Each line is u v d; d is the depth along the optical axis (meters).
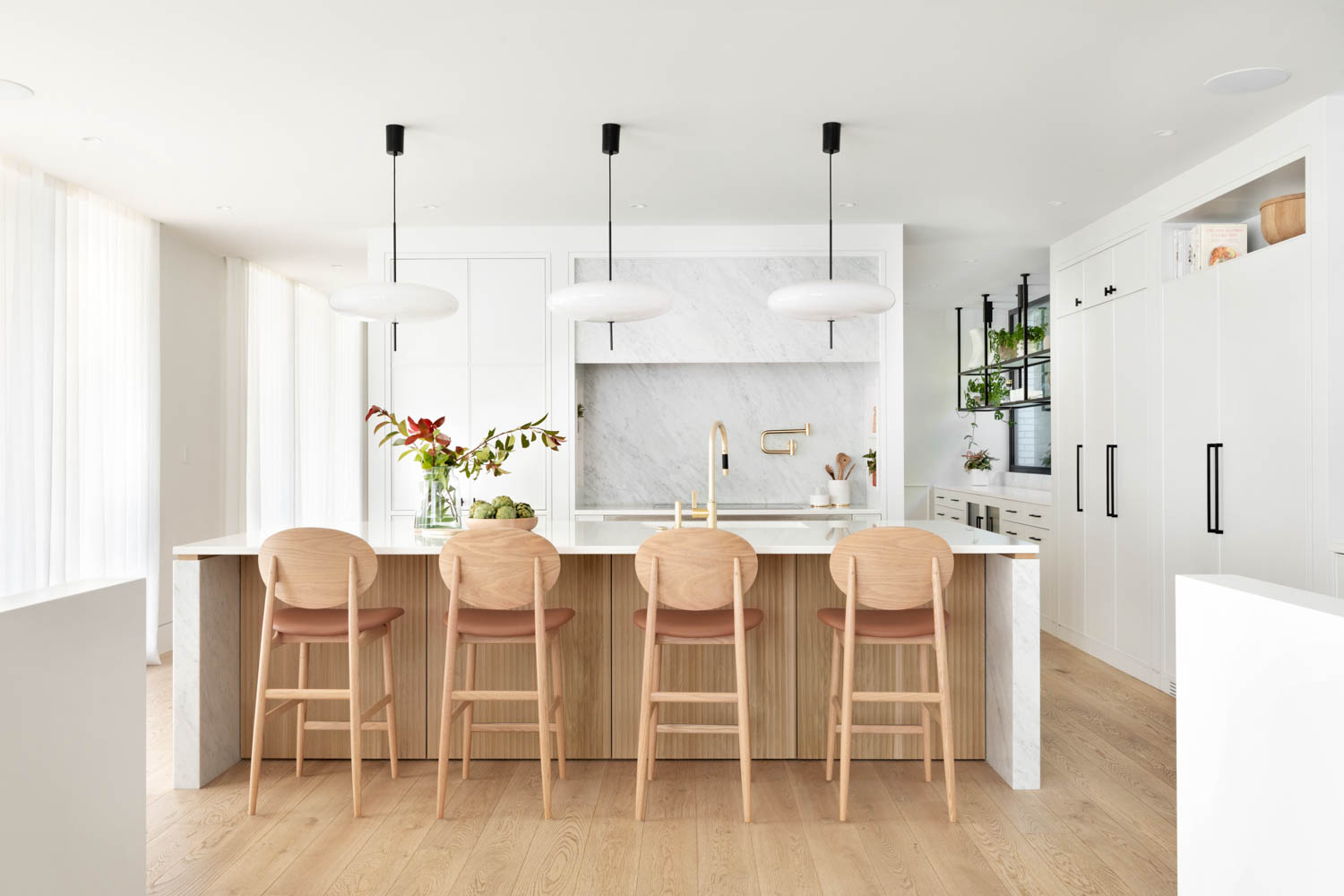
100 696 1.76
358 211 4.77
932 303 7.63
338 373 7.48
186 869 2.41
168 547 5.12
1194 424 4.03
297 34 2.75
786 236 5.16
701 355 5.19
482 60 2.94
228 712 3.22
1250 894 1.51
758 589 3.29
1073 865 2.44
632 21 2.66
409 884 2.33
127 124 3.49
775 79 3.09
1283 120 3.46
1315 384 3.29
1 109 3.33
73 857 1.67
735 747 3.29
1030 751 2.97
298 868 2.42
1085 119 3.46
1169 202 4.24
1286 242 3.44
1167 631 4.23
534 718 3.29
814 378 5.82
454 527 3.45
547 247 5.20
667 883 2.33
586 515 5.19
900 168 4.07
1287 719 1.42
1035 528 5.86
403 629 3.30
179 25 2.68
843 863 2.45
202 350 5.53
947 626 2.97
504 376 5.22
